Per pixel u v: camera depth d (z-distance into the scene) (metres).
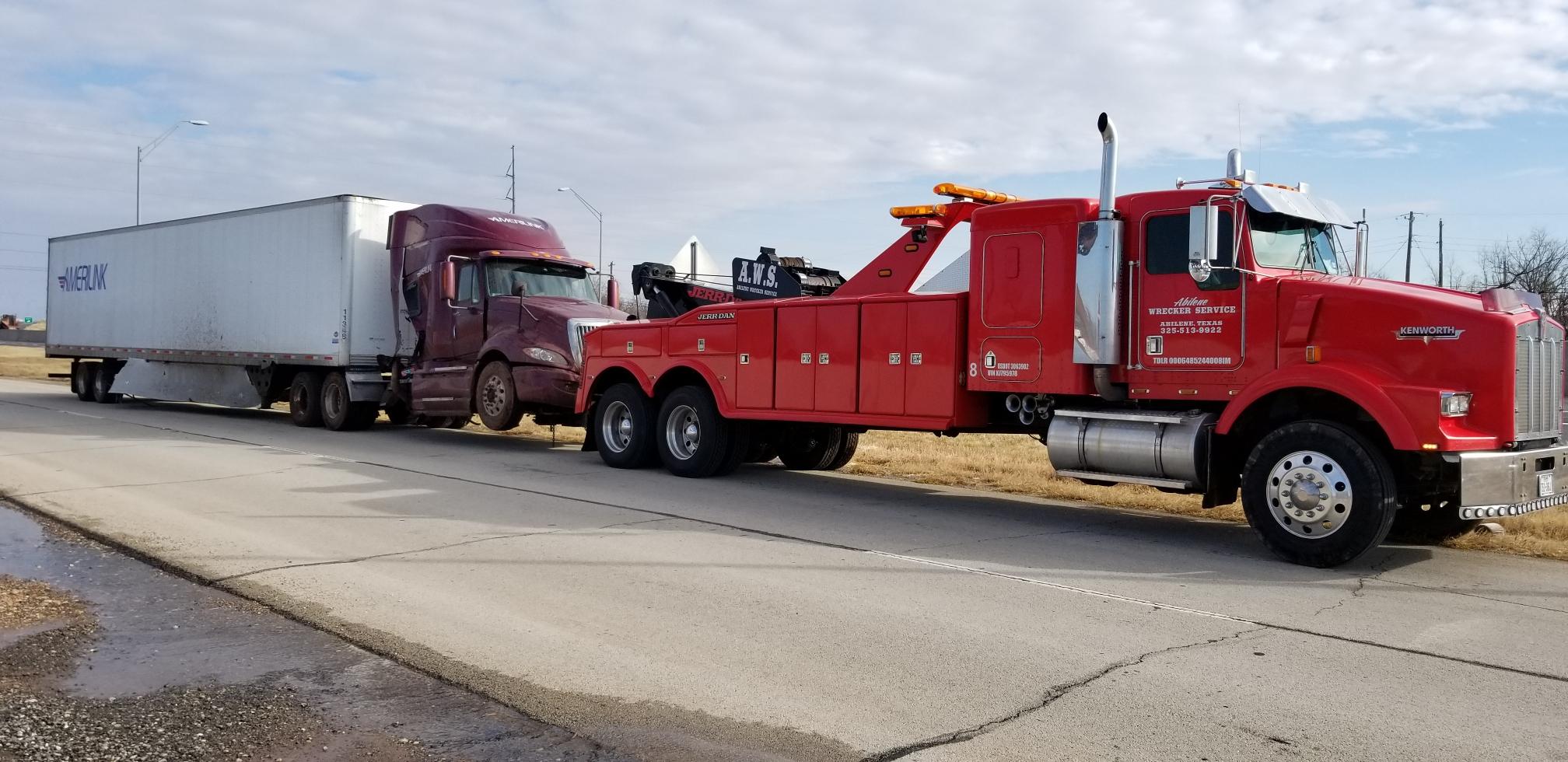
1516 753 4.25
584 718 4.57
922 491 12.23
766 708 4.71
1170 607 6.63
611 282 18.00
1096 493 11.75
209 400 21.73
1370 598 6.96
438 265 17.19
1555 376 8.48
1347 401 8.22
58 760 3.99
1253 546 8.86
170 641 5.61
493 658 5.39
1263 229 8.80
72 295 26.12
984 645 5.73
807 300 11.52
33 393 29.03
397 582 6.96
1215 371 8.75
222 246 20.95
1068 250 9.39
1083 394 9.38
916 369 10.51
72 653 5.38
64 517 9.19
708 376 12.60
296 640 5.67
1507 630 6.16
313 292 18.72
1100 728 4.49
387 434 18.36
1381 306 7.97
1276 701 4.85
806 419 11.51
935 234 11.53
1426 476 7.77
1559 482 8.18
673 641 5.72
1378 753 4.24
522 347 15.62
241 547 7.99
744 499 11.09
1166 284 9.02
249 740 4.25
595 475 12.89
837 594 6.83
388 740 4.29
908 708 4.72
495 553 7.95
